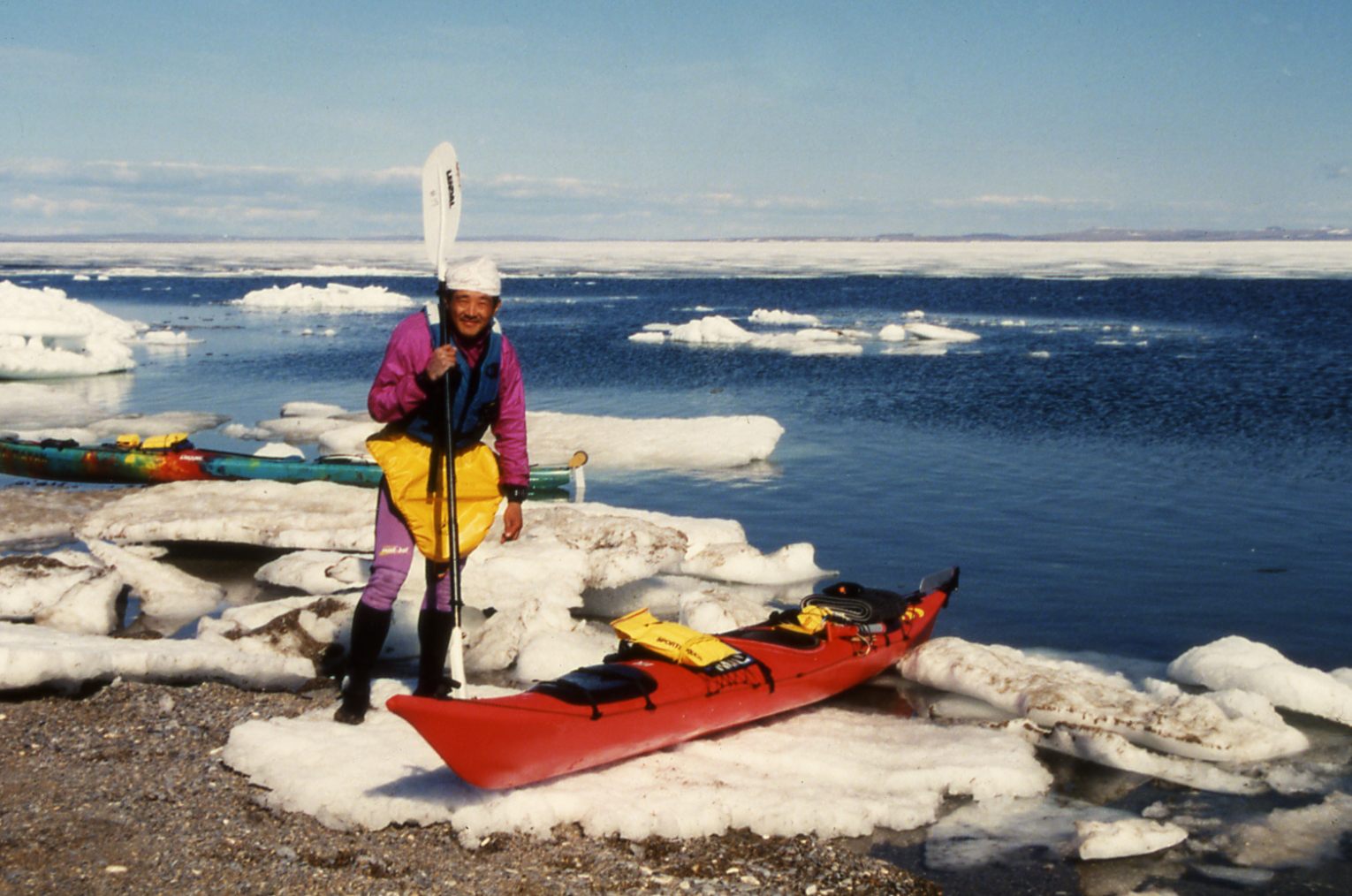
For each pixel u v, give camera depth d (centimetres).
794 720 516
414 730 461
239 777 432
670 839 396
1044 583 823
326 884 355
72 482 1122
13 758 445
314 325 3634
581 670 451
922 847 409
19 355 2191
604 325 3638
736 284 7100
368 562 741
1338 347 2617
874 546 933
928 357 2494
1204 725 500
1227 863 403
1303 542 936
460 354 426
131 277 7838
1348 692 542
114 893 344
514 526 462
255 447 1381
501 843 386
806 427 1559
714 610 626
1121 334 3081
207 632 615
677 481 1180
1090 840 403
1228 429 1505
